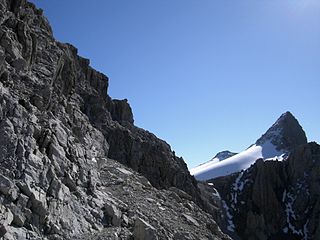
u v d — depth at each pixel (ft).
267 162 629.92
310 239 510.99
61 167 104.32
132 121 303.89
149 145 265.54
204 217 159.43
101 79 283.79
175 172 282.97
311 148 643.04
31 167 91.56
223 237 150.61
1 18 135.74
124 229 102.17
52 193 92.48
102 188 127.34
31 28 167.84
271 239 524.93
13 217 78.64
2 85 106.93
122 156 231.09
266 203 576.20
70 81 196.03
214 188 621.72
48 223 85.30
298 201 575.38
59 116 138.92
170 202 157.89
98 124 231.30
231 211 568.41
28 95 117.19
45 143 103.19
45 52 157.38
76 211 97.40
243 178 642.63
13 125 96.63
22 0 169.99
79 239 87.66
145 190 156.25
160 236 105.60
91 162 132.05
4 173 85.20
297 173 619.67
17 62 125.29
